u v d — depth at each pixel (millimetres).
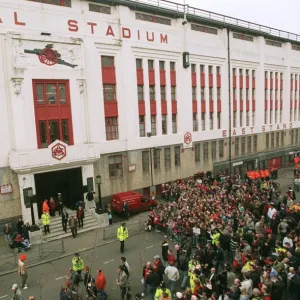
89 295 11469
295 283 10555
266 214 18859
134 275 14500
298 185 29641
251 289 10016
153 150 27625
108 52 23984
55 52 20797
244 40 35844
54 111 21359
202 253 13188
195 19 29578
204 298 9641
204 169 32469
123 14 24469
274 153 40625
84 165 22484
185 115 30031
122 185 25609
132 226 21250
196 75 30875
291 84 44406
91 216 21906
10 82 19516
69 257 16906
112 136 25062
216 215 16969
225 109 34219
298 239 13469
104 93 24297
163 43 27375
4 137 19672
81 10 22438
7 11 19328
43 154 20094
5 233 18484
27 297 13016
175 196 25812
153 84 27312
